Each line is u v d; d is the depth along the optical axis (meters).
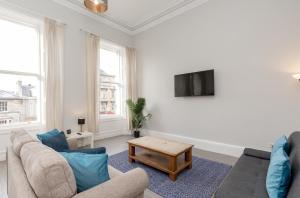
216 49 3.49
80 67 3.99
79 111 3.96
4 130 2.99
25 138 1.49
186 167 2.63
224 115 3.41
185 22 4.00
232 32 3.26
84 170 1.11
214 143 3.54
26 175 1.07
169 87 4.39
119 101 5.19
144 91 5.03
